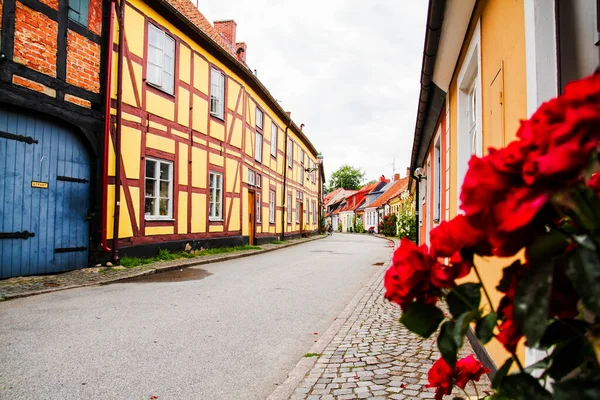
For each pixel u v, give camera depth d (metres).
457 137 4.80
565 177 0.69
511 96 2.77
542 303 0.75
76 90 8.56
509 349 0.91
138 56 10.48
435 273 0.91
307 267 11.76
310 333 5.07
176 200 12.15
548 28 2.20
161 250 11.31
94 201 9.03
